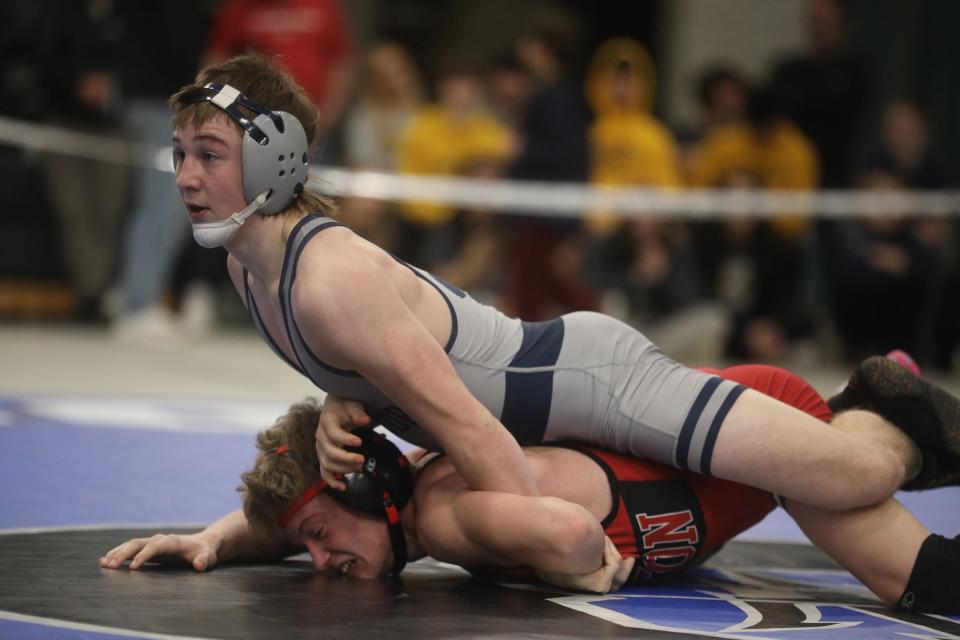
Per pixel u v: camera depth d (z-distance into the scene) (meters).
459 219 24.52
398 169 24.47
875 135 31.77
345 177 23.22
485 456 7.22
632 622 6.72
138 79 22.11
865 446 7.59
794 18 32.78
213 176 7.15
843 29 24.91
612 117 24.30
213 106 7.14
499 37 37.00
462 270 24.36
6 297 25.69
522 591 7.45
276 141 7.17
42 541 8.28
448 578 7.82
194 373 19.69
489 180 23.86
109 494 10.31
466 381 7.58
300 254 7.20
